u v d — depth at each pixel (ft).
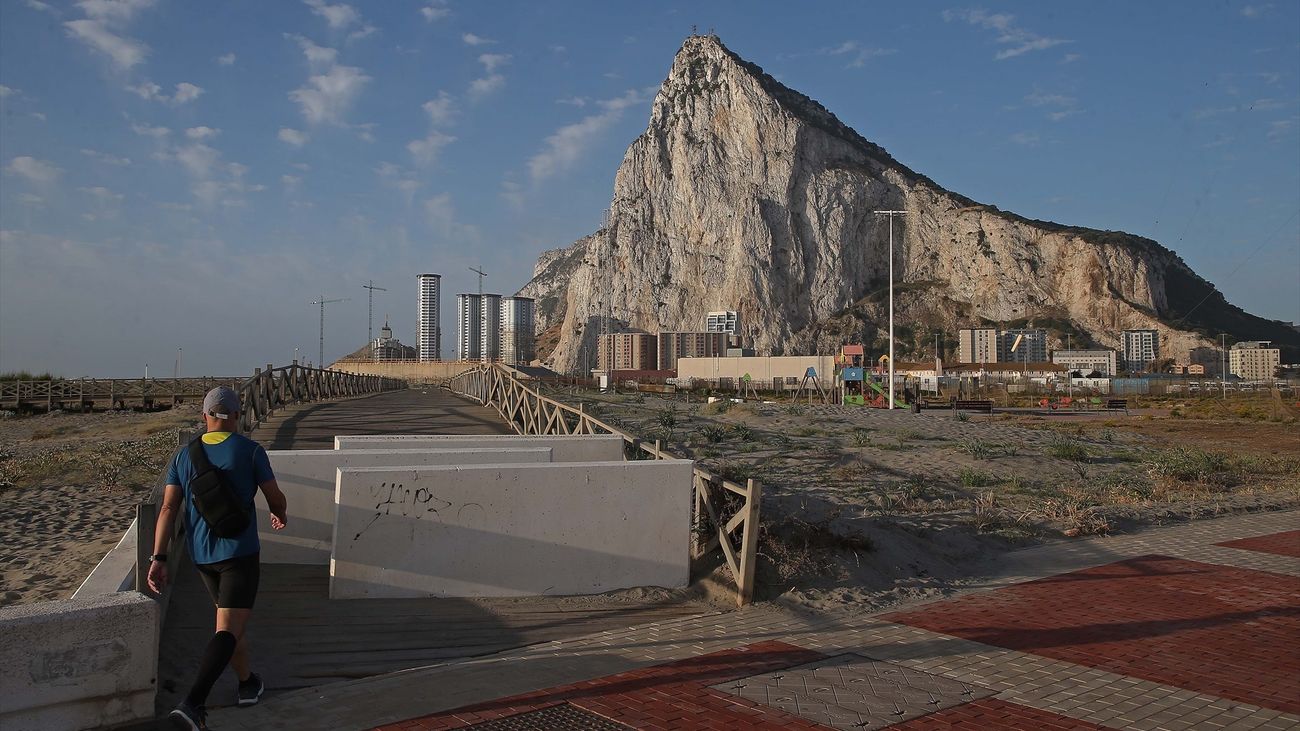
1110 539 39.32
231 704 17.11
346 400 107.34
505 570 26.35
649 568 28.14
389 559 25.30
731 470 41.37
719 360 381.60
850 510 40.27
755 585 28.12
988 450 64.08
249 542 16.66
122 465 54.60
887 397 177.17
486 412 85.92
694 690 18.48
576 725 16.29
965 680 19.56
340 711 16.89
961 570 32.86
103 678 14.53
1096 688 19.07
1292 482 60.08
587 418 45.39
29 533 35.83
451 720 16.46
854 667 20.45
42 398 162.30
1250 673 20.24
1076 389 324.60
